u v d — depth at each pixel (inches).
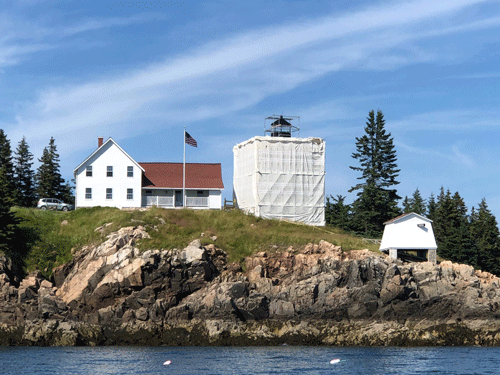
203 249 3110.2
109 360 2434.8
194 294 3046.3
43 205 4146.2
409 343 2908.5
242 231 3489.2
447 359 2504.9
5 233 3211.1
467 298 3048.7
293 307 2989.7
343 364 2378.2
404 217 3344.0
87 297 3021.7
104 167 3909.9
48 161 5034.5
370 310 3011.8
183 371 2224.4
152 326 2915.8
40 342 2866.6
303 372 2225.6
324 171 4008.4
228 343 2876.5
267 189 3905.0
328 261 3171.8
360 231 4601.4
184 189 3988.7
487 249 4702.3
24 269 3208.7
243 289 2997.0
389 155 4729.3
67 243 3361.2
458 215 5002.5
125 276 2984.7
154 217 3533.5
